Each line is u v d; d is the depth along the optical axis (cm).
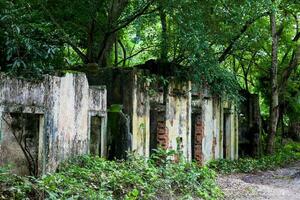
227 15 1451
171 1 1365
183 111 1555
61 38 1333
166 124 1452
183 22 1409
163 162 1197
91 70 1359
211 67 1533
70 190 822
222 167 1703
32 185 807
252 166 1792
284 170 1817
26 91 923
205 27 1479
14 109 894
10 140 924
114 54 2192
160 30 1911
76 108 1083
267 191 1261
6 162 913
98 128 1209
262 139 2473
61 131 1023
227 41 1712
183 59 1608
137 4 1574
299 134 2934
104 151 1209
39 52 1023
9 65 973
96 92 1173
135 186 973
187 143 1572
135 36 2208
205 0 1395
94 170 991
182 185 1085
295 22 2366
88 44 1565
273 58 2170
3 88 871
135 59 2336
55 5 1461
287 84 2472
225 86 1744
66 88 1044
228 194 1157
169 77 1472
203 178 1180
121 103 1302
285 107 2697
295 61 2309
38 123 977
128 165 1113
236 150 1994
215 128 1802
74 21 1530
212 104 1777
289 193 1250
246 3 1431
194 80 1584
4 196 766
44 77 972
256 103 2173
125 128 1229
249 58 2505
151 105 1380
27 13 1166
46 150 973
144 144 1334
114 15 1497
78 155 1080
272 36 2148
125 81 1304
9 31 986
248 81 2786
